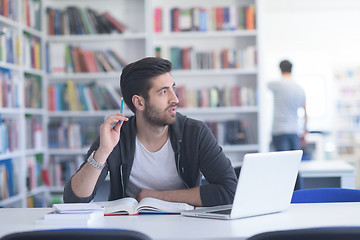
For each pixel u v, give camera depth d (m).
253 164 1.51
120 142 1.96
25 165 4.24
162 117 1.85
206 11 4.98
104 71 4.92
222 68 4.98
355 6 8.84
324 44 9.62
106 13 4.95
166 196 1.81
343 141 9.68
